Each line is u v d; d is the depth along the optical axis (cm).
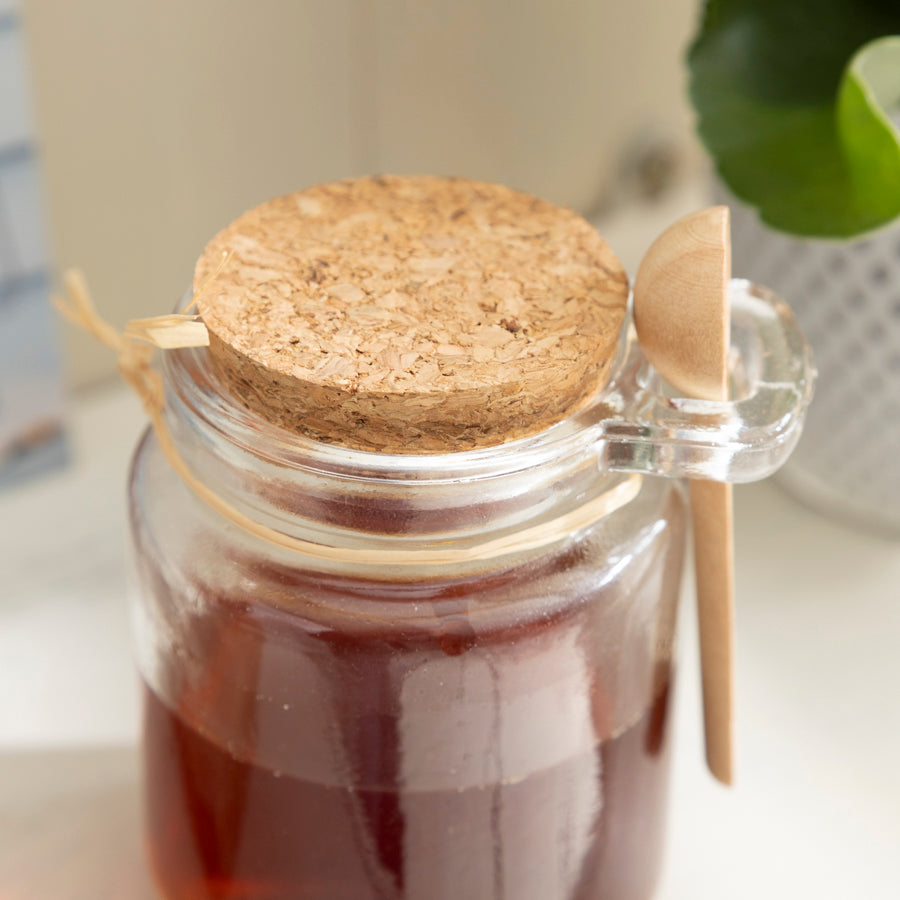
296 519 30
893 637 43
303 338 29
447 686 30
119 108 46
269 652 30
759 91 40
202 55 46
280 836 32
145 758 34
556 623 30
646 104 61
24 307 44
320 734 30
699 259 29
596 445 30
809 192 38
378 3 50
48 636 42
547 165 59
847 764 40
